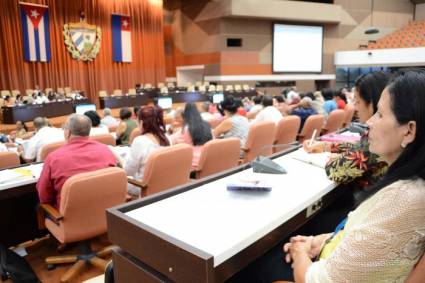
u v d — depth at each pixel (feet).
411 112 2.26
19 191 7.16
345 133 7.85
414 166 2.25
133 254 3.31
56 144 9.71
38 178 7.27
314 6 41.14
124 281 3.47
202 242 2.95
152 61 42.50
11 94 30.30
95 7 36.60
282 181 4.49
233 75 40.68
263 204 3.74
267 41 41.52
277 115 15.39
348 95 24.61
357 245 2.30
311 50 43.39
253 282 4.56
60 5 34.04
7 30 30.86
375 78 4.46
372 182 4.41
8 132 22.62
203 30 41.86
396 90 2.36
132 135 12.47
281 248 4.74
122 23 38.91
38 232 9.25
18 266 7.02
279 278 4.46
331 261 2.46
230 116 13.69
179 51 45.47
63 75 34.96
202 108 22.22
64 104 29.14
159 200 3.90
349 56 43.80
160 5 42.55
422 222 2.15
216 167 9.87
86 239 7.23
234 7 37.91
